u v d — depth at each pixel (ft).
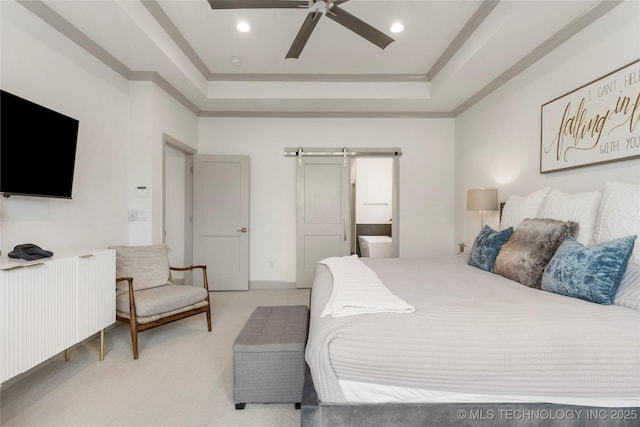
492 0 7.53
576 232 5.85
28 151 6.17
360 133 14.03
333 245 13.94
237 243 13.60
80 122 7.87
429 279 6.38
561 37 7.48
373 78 11.98
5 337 4.83
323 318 4.23
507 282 6.06
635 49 5.79
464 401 3.69
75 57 7.64
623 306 4.30
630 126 5.79
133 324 7.22
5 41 5.99
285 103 12.64
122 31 7.54
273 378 5.33
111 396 5.71
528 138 8.89
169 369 6.73
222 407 5.42
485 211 11.35
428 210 14.12
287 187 14.08
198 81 11.05
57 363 6.97
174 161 13.70
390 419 3.66
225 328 9.20
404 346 3.62
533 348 3.55
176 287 8.77
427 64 11.09
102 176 8.67
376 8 7.97
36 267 5.37
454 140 14.02
